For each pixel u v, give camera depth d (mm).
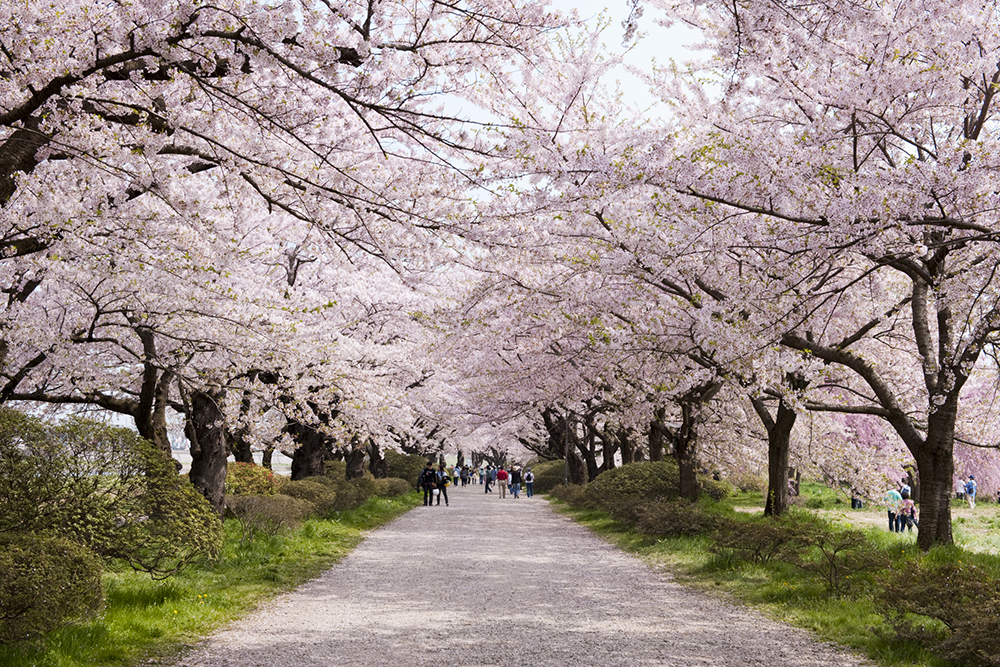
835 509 29422
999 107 11969
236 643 7020
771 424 17734
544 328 15133
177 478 8305
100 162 7281
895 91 8617
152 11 6070
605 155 8797
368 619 8227
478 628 7781
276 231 13516
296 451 24484
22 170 7664
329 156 8602
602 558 13719
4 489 6953
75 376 12508
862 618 7938
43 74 6688
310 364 15195
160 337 12727
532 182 9070
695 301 11336
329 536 16375
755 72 9820
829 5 7105
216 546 8609
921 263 11367
